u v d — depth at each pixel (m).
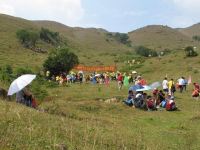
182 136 21.98
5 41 136.12
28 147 13.34
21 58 115.06
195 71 71.94
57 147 13.98
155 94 33.50
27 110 19.30
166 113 30.66
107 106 30.06
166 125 25.94
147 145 17.80
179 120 27.83
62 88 49.59
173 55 96.75
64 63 72.38
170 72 76.44
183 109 32.59
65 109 25.97
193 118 28.22
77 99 36.50
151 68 85.31
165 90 41.25
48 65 72.19
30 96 23.56
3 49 124.94
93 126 19.80
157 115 29.52
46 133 15.46
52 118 18.88
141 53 145.38
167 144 19.38
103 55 138.75
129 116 28.52
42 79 54.50
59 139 15.17
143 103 31.50
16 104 21.17
